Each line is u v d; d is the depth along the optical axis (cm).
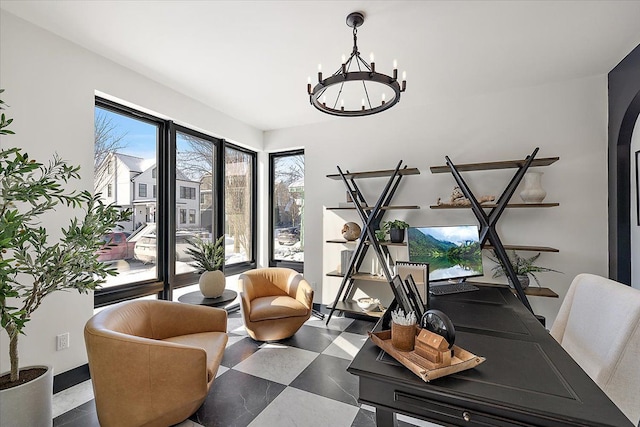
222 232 382
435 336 103
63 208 213
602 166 273
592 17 192
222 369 247
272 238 453
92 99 233
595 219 275
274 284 348
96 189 256
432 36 213
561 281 287
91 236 165
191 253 310
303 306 305
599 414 79
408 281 146
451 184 330
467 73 269
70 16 192
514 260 296
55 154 211
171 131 309
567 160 285
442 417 92
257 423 182
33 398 155
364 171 373
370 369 103
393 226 330
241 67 259
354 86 294
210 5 182
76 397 206
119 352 161
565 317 163
